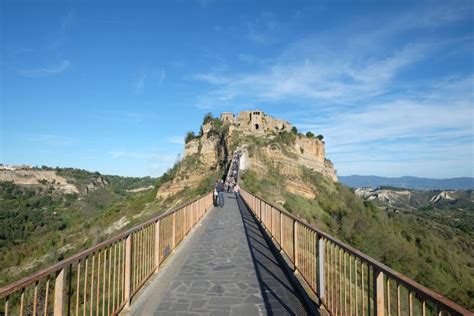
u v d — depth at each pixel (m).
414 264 38.56
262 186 45.78
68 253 38.25
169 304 5.11
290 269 6.84
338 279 4.22
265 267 7.38
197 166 78.31
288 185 60.28
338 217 52.50
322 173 93.62
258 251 9.06
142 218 53.41
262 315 4.70
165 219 7.73
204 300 5.30
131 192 139.00
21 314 2.59
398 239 47.44
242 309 4.92
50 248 45.06
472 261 50.59
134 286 5.29
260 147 73.19
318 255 4.96
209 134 86.31
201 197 15.98
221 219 16.25
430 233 58.88
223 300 5.30
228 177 45.97
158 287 5.94
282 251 8.30
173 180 75.94
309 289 5.59
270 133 92.69
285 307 5.01
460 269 43.25
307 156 91.81
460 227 77.50
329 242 4.52
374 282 3.02
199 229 12.98
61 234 61.38
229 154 73.75
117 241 4.50
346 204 67.69
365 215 56.84
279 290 5.80
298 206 43.38
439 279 35.25
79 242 47.16
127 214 64.75
